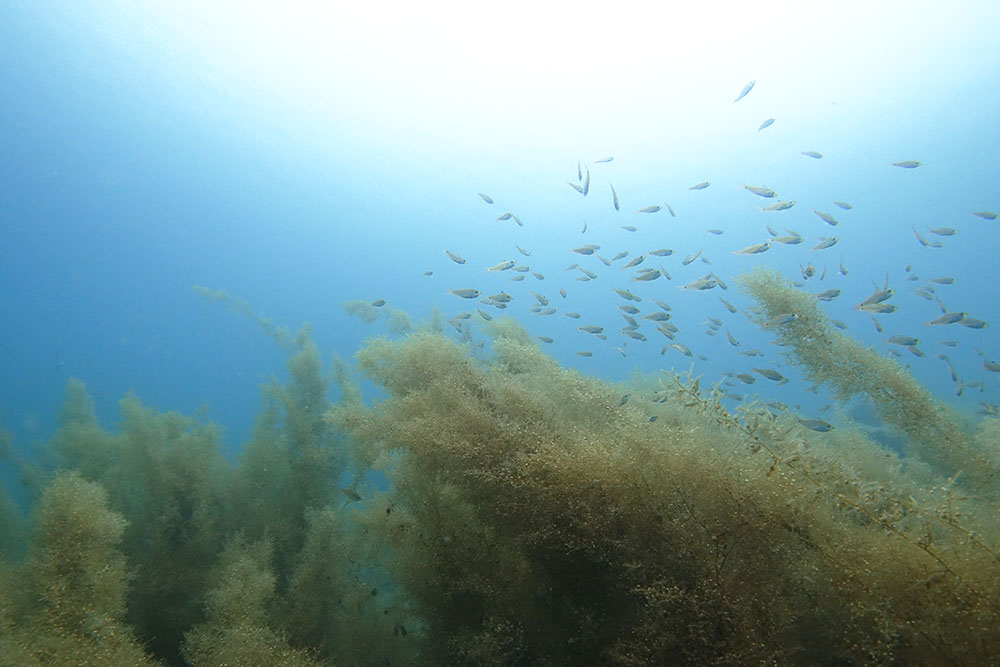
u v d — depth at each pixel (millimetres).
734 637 2283
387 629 4426
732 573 2469
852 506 2586
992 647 2010
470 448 3297
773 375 5172
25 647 2801
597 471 2781
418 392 3924
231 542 5320
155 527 5410
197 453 6262
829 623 2352
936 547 2330
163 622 4938
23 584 3391
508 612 3232
